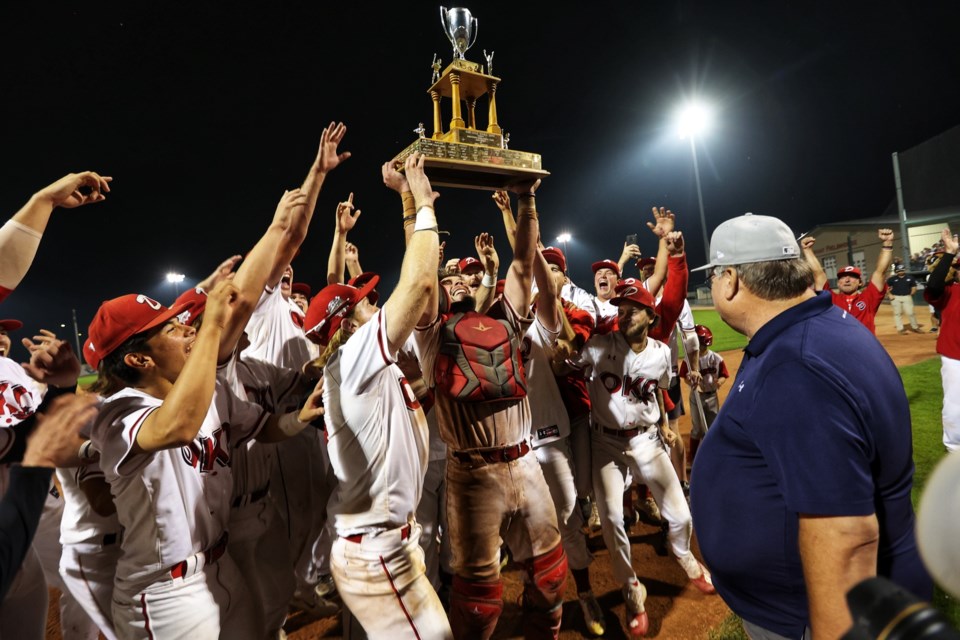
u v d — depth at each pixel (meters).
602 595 3.48
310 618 3.37
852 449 1.25
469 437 2.49
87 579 2.38
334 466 2.06
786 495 1.30
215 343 1.64
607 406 3.20
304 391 3.07
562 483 3.20
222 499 2.01
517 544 2.63
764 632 1.49
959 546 0.53
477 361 2.47
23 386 3.38
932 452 4.82
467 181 2.63
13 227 2.06
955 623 2.54
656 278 4.68
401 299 1.91
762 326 1.50
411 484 2.07
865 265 28.06
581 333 3.71
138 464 1.70
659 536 4.11
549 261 4.07
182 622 1.78
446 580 3.64
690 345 4.87
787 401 1.30
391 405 2.05
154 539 1.78
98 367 1.92
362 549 2.00
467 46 2.44
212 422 2.00
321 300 2.91
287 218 2.56
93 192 2.32
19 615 2.31
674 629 3.05
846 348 1.33
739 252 1.55
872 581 0.66
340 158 2.94
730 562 1.49
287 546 2.61
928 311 16.91
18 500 1.17
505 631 3.13
